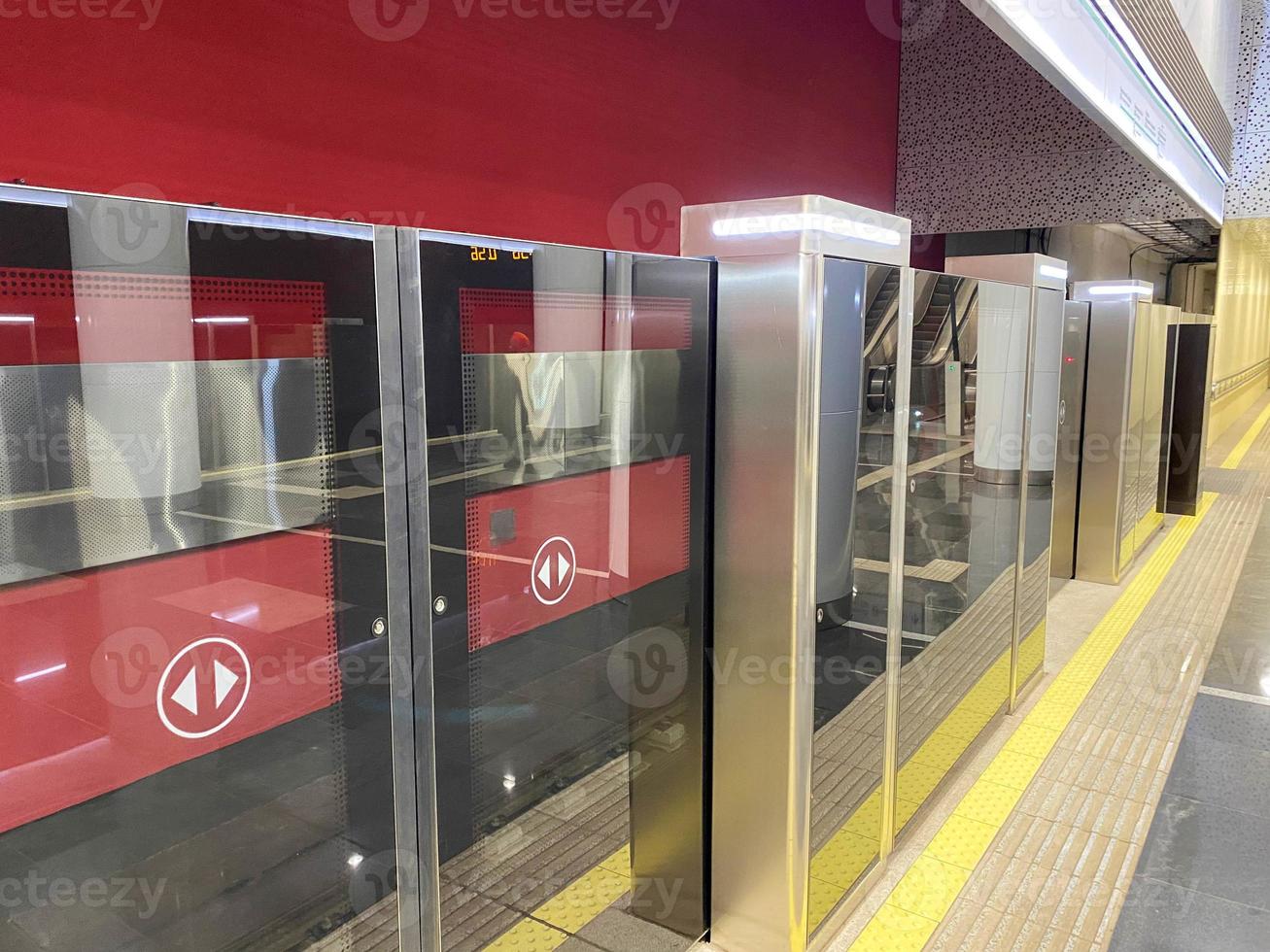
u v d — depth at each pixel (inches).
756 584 88.1
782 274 83.0
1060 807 125.5
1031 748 143.6
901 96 283.4
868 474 96.4
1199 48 221.6
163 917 51.9
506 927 72.0
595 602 77.0
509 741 70.2
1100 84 126.4
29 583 43.6
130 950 50.9
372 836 61.4
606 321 74.0
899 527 105.6
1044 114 268.1
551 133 150.3
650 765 86.0
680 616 87.7
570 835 77.8
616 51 162.1
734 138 198.5
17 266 41.2
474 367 62.5
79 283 43.4
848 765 99.2
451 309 60.2
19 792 45.4
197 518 49.4
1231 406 627.5
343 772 58.9
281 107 111.0
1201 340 327.6
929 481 113.0
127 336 45.3
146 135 99.0
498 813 70.0
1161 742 145.6
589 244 161.3
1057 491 238.8
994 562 140.6
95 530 45.5
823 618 90.4
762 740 90.0
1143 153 158.7
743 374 86.5
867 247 90.9
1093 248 332.5
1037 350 149.5
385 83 122.6
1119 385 234.5
